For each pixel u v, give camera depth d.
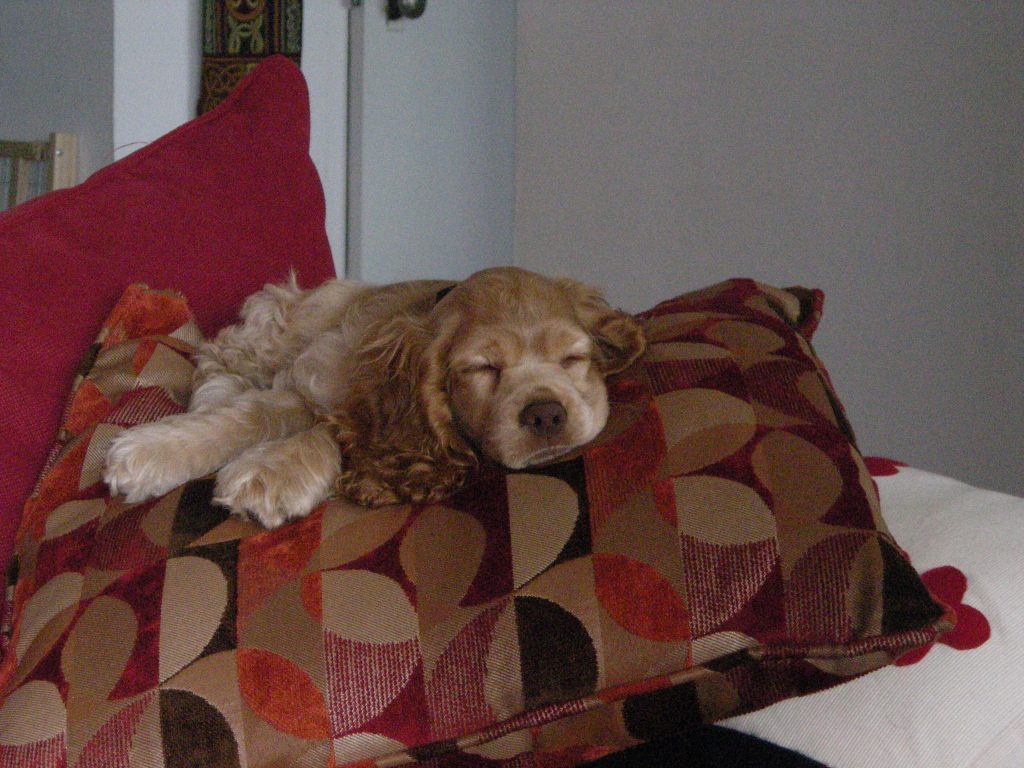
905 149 2.60
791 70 2.86
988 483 2.51
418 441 1.52
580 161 3.53
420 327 1.61
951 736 1.12
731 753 1.19
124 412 1.49
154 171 1.82
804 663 1.08
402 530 1.21
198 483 1.33
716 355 1.39
